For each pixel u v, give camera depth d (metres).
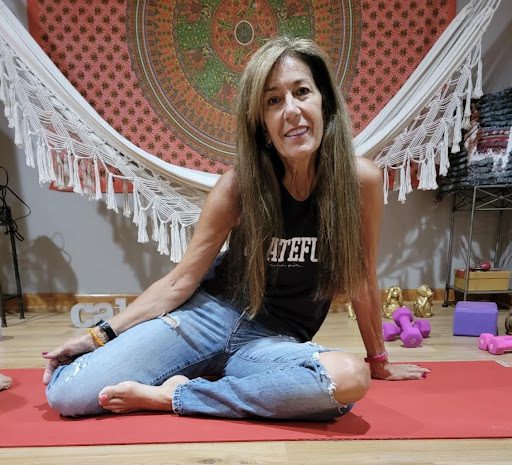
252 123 0.86
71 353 0.95
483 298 2.00
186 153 1.80
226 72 1.76
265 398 0.82
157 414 0.91
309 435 0.82
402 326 1.46
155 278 1.92
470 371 1.17
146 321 0.98
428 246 1.95
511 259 1.93
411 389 1.04
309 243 0.92
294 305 0.99
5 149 1.83
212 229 0.94
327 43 1.74
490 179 1.67
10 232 1.77
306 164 0.87
